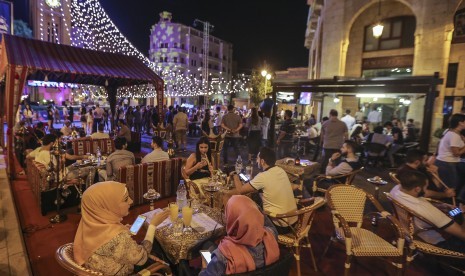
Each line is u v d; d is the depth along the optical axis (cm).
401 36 1335
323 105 1455
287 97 1253
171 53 4978
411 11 1289
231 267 183
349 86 677
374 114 1324
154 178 541
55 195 481
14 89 665
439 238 311
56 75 1063
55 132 798
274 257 193
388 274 331
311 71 2464
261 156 343
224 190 386
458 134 478
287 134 879
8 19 2223
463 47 1349
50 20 3347
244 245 191
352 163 482
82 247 208
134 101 2531
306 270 338
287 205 327
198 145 477
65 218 461
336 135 700
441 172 490
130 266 211
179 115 1130
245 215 190
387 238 419
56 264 340
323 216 495
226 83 5916
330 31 1455
